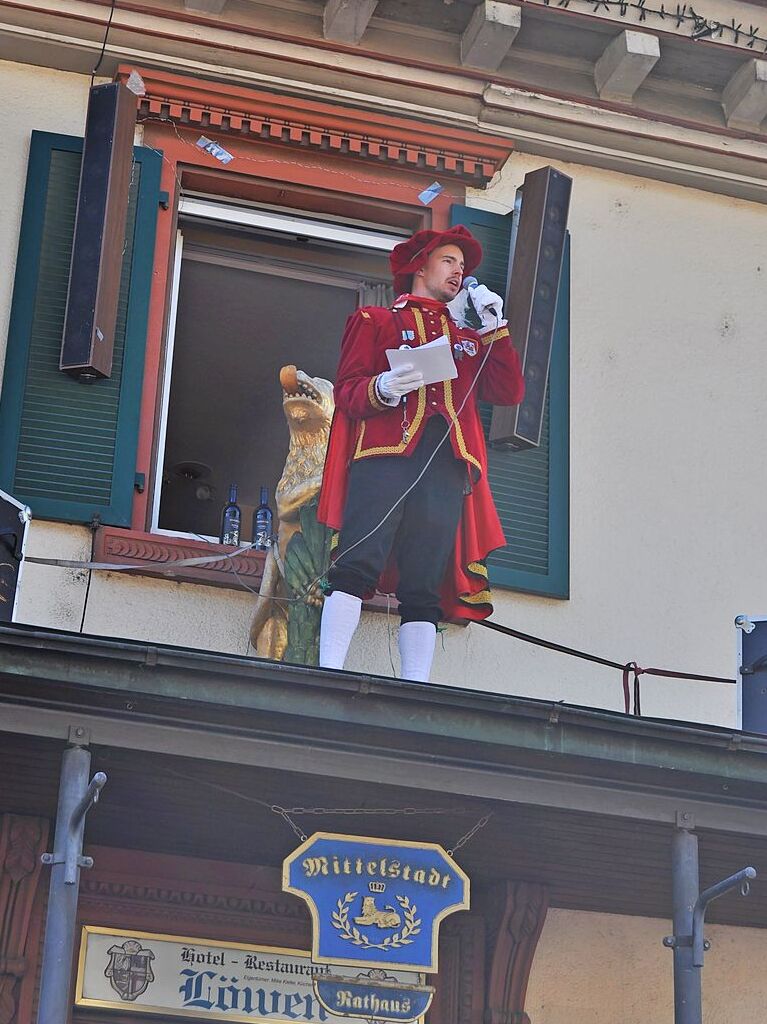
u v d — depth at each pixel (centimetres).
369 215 1936
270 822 1509
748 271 2020
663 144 2012
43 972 1288
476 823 1506
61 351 1759
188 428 2442
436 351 1583
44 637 1310
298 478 1686
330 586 1592
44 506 1717
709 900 1421
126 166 1802
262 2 1912
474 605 1650
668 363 1955
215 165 1883
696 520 1903
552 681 1805
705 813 1454
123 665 1327
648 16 1967
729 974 1708
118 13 1877
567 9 1939
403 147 1933
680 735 1420
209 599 1733
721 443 1941
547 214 1869
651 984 1677
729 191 2041
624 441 1909
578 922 1680
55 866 1307
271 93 1908
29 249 1792
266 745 1374
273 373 2323
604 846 1546
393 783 1398
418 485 1605
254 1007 1554
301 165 1909
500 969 1598
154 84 1872
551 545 1839
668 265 1995
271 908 1576
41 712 1337
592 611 1841
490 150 1952
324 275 2005
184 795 1459
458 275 1688
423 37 1961
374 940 1458
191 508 2444
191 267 2011
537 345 1845
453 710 1383
